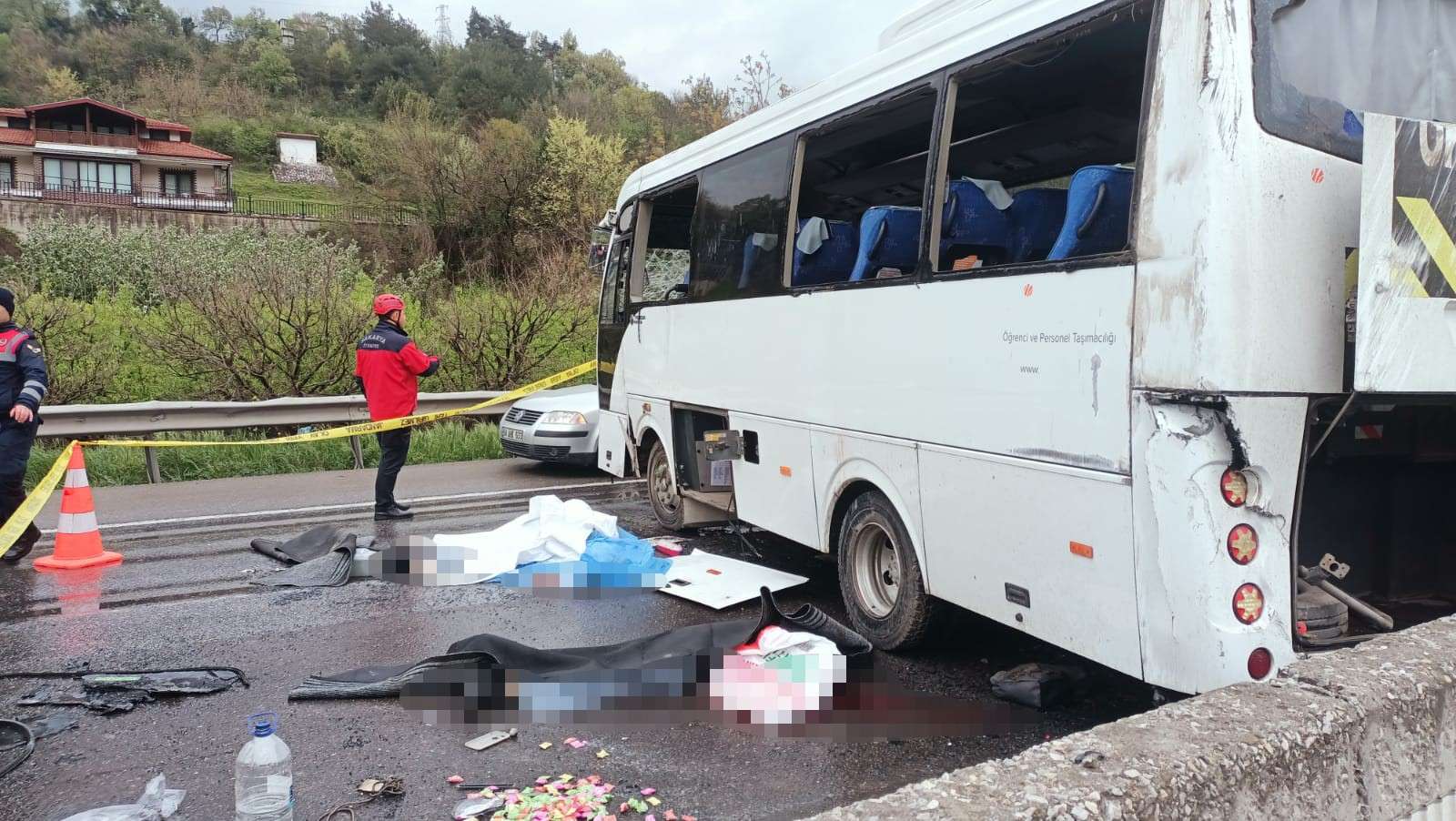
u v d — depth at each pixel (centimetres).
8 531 716
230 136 6162
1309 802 199
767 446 591
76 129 5228
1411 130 301
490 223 3403
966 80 432
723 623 503
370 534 810
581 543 689
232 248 2133
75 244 2430
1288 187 306
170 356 1398
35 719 433
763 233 590
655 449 807
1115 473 337
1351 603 347
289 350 1430
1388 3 340
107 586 667
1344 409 308
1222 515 307
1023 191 487
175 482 1107
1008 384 387
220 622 582
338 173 4416
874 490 500
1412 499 404
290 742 404
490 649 480
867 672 466
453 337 1591
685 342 711
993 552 402
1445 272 308
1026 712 421
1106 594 346
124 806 346
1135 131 546
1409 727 218
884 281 468
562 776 360
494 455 1323
